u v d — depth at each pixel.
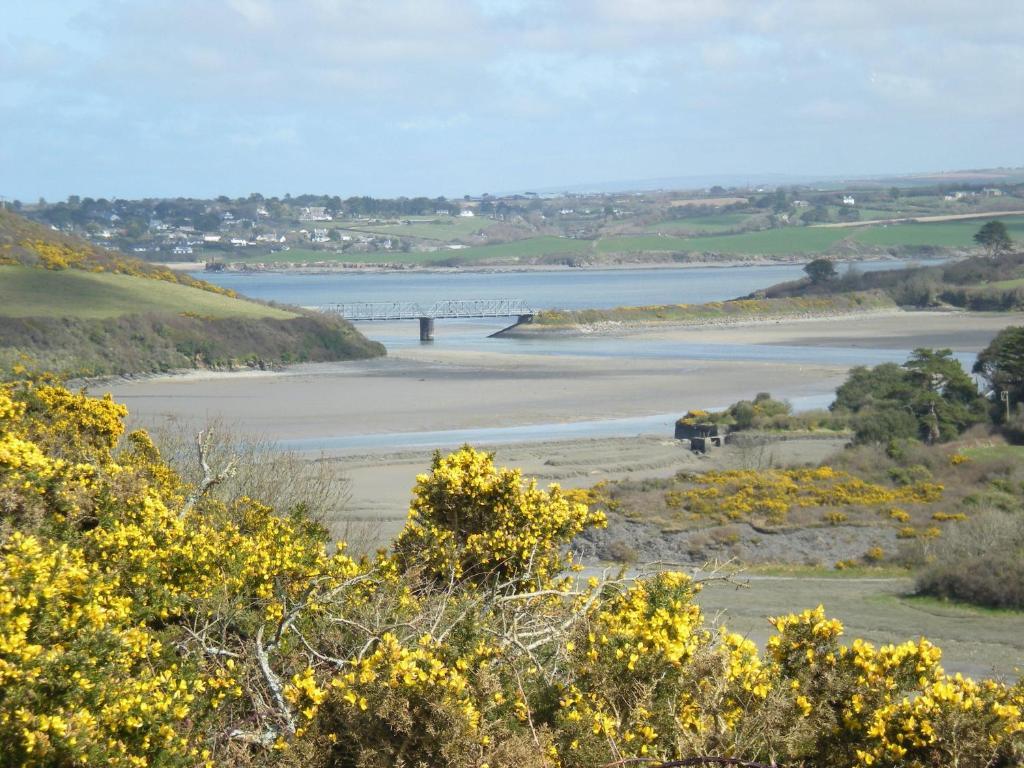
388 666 9.95
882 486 77.06
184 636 12.52
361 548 31.95
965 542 58.19
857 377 113.50
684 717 10.14
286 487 34.09
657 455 93.12
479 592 15.55
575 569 16.95
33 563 9.70
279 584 13.19
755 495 72.00
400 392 133.50
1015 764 9.69
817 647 10.92
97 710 9.32
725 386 138.12
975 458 85.88
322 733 9.97
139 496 13.80
